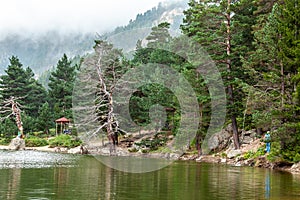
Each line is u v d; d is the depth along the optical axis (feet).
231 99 87.35
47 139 153.58
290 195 36.37
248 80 86.48
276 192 38.11
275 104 66.13
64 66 207.10
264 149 73.97
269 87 70.95
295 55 63.87
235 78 80.28
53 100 202.28
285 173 57.06
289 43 65.16
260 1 85.40
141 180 46.83
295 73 65.98
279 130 63.21
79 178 48.14
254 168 65.72
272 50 67.92
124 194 36.19
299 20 65.21
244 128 91.50
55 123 174.81
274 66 68.18
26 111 202.69
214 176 52.26
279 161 65.62
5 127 159.94
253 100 68.23
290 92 67.26
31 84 210.79
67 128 162.61
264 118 64.90
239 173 56.59
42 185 41.37
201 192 37.88
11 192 36.58
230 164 74.79
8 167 62.59
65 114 167.53
